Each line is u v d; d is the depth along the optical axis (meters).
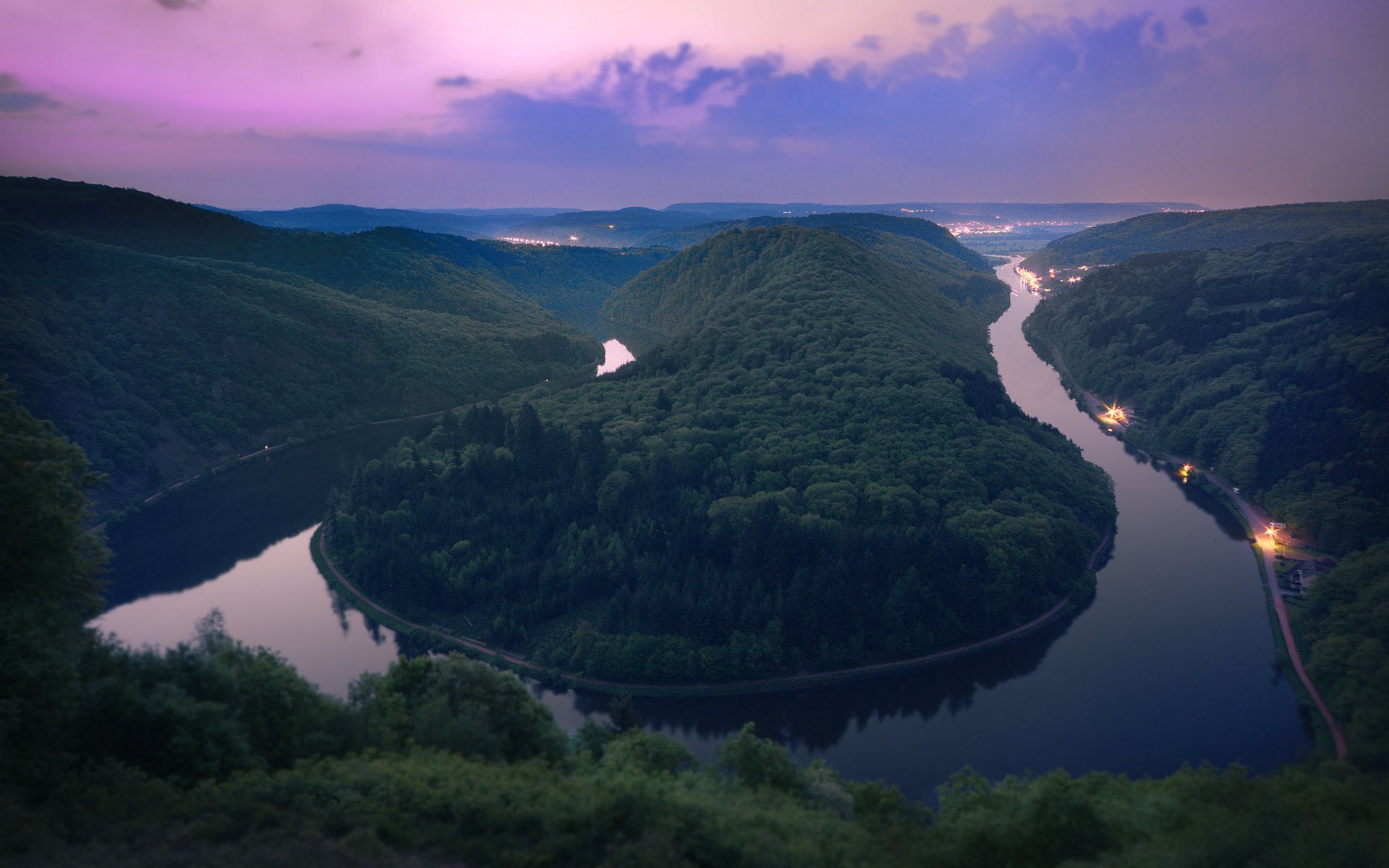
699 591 146.88
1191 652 143.75
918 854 54.28
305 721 57.06
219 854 39.03
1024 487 185.00
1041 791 57.25
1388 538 167.62
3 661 45.50
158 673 52.03
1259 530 192.75
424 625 154.38
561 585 156.38
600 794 47.94
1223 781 60.56
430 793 46.19
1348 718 119.31
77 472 65.38
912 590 144.62
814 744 122.50
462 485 187.75
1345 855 48.75
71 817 40.94
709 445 195.50
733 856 45.12
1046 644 146.50
